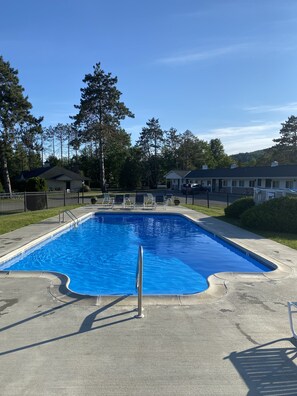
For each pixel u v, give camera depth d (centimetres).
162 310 529
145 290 749
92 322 482
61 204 2778
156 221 1898
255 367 368
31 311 523
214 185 5494
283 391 329
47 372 355
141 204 2573
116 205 2617
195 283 810
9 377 346
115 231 1570
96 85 4656
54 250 1180
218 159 10844
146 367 367
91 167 7312
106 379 344
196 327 468
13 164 6938
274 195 1673
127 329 460
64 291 616
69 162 8575
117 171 7288
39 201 2289
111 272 906
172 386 334
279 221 1354
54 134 9094
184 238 1402
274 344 420
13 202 2823
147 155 7712
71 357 385
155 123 7712
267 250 1010
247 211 1479
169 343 421
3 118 3491
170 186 7256
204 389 330
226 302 569
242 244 1106
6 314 511
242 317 505
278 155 7006
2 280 686
